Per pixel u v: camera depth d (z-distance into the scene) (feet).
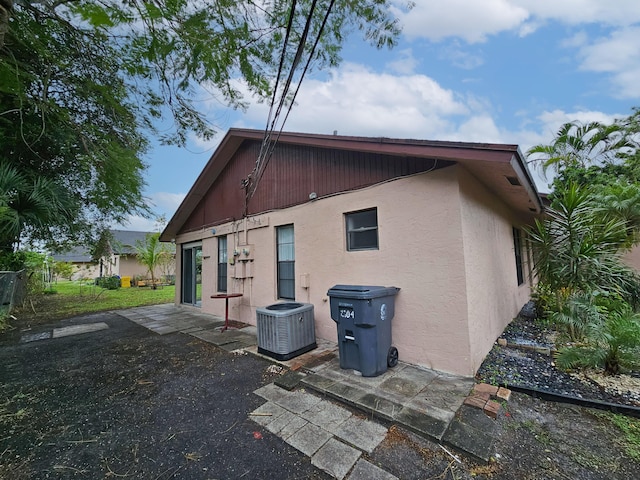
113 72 16.03
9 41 14.08
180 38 11.05
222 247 25.20
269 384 10.85
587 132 30.37
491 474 6.14
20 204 19.66
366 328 10.91
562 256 14.42
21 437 7.84
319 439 7.47
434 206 11.66
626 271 15.02
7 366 13.23
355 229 14.65
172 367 12.84
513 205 18.93
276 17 10.91
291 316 13.39
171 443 7.47
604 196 21.39
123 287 59.21
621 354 10.24
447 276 11.21
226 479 6.20
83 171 24.22
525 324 18.04
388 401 8.95
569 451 6.75
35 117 19.33
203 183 25.75
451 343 11.02
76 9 8.80
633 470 6.13
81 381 11.45
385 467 6.43
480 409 8.48
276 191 19.16
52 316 25.57
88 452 7.18
